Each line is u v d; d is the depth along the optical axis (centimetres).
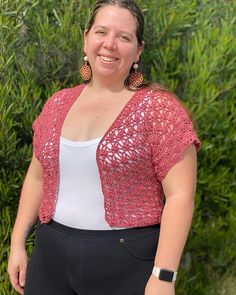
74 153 197
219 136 325
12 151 273
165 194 197
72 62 292
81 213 197
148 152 194
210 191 331
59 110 212
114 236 195
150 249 196
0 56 272
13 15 279
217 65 321
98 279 196
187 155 192
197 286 339
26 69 284
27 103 277
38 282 212
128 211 195
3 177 279
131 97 201
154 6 321
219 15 342
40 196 230
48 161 204
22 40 286
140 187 196
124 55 202
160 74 314
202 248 343
